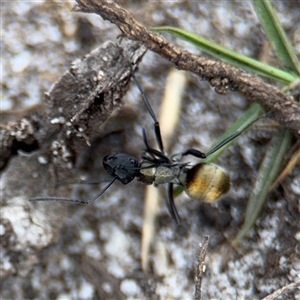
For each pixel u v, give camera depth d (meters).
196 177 0.13
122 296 0.13
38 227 0.13
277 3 0.14
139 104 0.14
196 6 0.14
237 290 0.13
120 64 0.13
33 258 0.13
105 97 0.13
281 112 0.13
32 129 0.13
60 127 0.13
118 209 0.14
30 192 0.13
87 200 0.14
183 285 0.13
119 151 0.14
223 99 0.14
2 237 0.13
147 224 0.14
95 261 0.13
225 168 0.14
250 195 0.13
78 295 0.13
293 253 0.13
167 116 0.14
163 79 0.14
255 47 0.14
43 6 0.14
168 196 0.14
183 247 0.14
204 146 0.14
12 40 0.14
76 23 0.14
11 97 0.13
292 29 0.14
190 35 0.13
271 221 0.13
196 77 0.14
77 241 0.13
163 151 0.14
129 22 0.13
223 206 0.14
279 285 0.13
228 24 0.14
